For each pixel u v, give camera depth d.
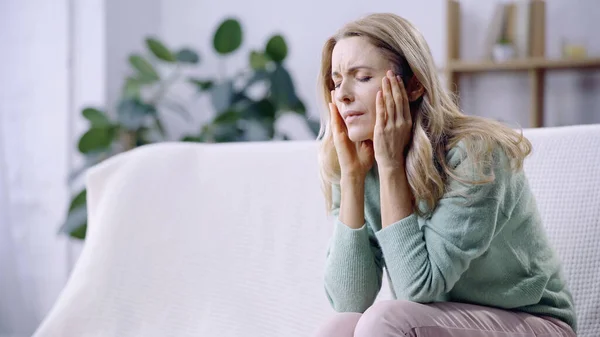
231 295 2.00
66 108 3.74
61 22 3.75
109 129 3.45
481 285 1.37
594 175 1.78
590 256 1.73
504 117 3.59
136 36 4.00
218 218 2.10
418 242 1.30
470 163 1.29
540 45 3.44
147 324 2.00
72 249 3.73
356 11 3.81
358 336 1.21
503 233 1.35
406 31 1.35
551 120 3.51
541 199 1.80
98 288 2.05
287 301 1.94
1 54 3.81
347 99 1.37
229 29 3.58
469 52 3.62
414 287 1.28
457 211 1.29
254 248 2.04
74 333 1.99
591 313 1.70
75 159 3.73
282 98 3.46
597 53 3.42
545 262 1.40
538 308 1.39
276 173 2.11
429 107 1.34
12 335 3.78
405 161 1.36
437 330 1.24
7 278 3.81
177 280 2.05
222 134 3.46
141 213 2.16
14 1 3.81
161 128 3.67
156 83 3.78
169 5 4.20
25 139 3.79
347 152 1.43
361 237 1.42
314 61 3.90
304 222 2.02
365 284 1.42
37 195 3.77
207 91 3.66
